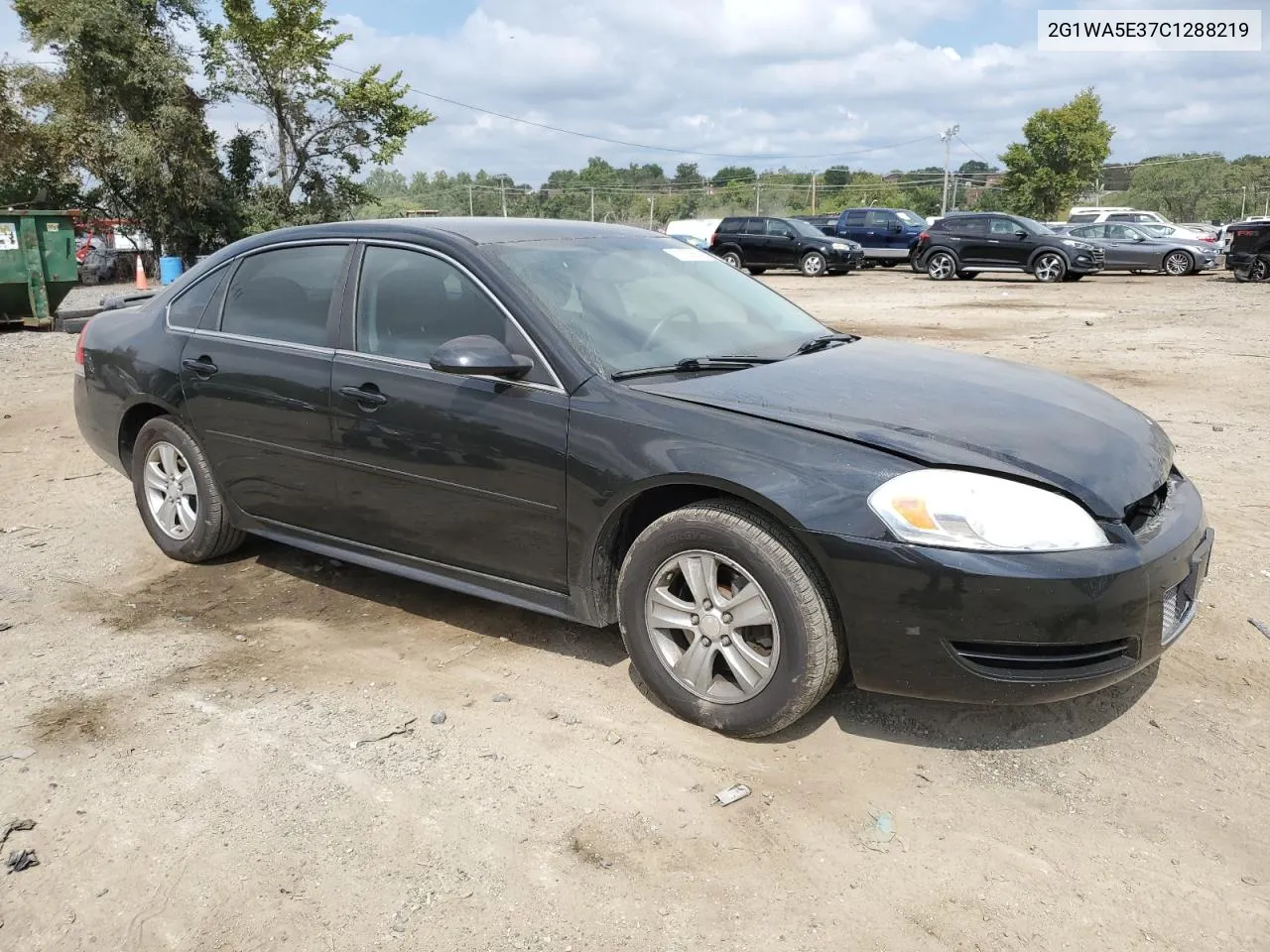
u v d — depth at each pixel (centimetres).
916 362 384
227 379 433
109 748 325
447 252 379
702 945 235
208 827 283
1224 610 412
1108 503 289
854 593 287
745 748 317
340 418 393
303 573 477
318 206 3528
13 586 468
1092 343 1263
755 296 443
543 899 251
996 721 330
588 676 366
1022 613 275
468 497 362
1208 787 293
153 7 3086
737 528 303
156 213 3158
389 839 276
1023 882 255
